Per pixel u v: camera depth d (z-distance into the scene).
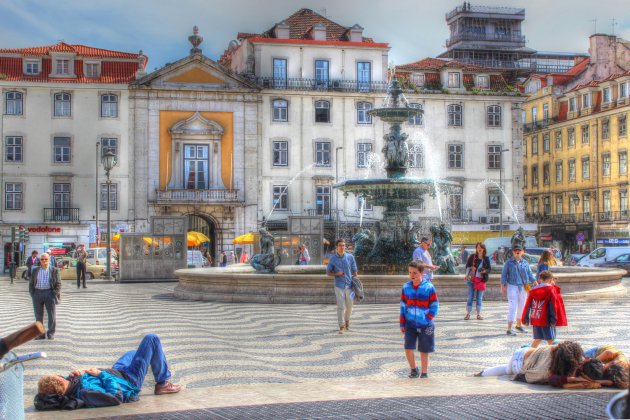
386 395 7.46
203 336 13.08
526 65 93.81
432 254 21.67
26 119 46.53
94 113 47.06
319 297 18.69
